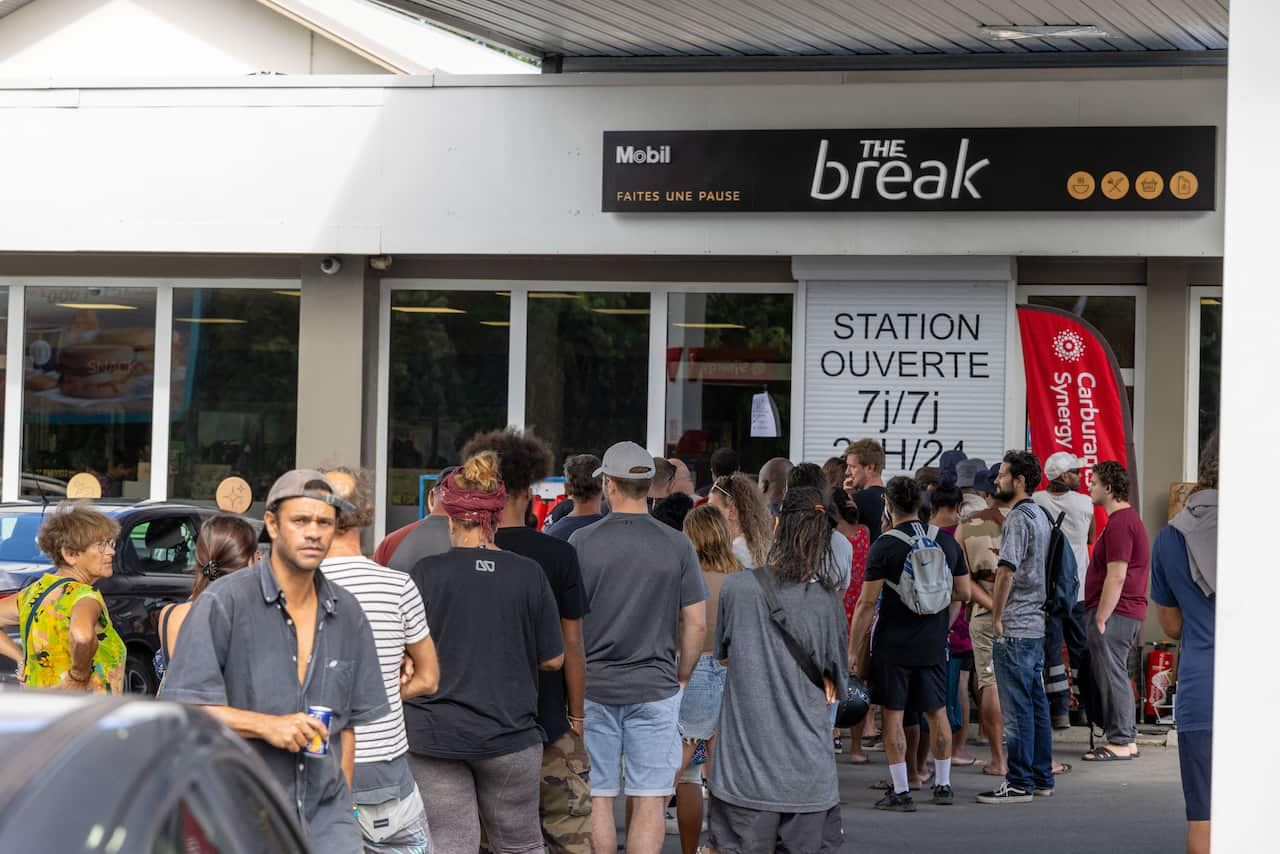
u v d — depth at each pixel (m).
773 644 7.03
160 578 13.45
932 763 12.58
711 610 8.84
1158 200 13.91
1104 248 14.04
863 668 10.98
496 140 14.97
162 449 16.12
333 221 15.23
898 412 14.68
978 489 12.56
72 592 7.64
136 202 15.55
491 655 6.65
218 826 2.52
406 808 5.96
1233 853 5.41
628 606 7.96
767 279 15.14
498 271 15.60
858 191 14.34
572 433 15.55
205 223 15.44
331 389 15.51
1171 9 12.76
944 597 10.70
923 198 14.23
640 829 7.97
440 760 6.64
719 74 14.55
